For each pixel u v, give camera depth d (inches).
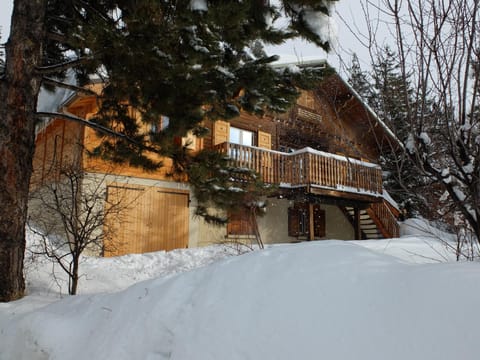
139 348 96.7
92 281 253.9
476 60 86.2
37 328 126.0
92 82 307.3
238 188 249.3
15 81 198.4
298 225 530.6
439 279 74.0
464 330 61.5
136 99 232.5
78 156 326.6
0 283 186.4
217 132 480.7
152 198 400.5
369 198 518.0
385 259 92.9
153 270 303.3
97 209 320.8
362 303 76.1
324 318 76.0
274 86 223.1
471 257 131.5
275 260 101.3
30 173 206.2
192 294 102.3
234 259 110.3
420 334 64.6
